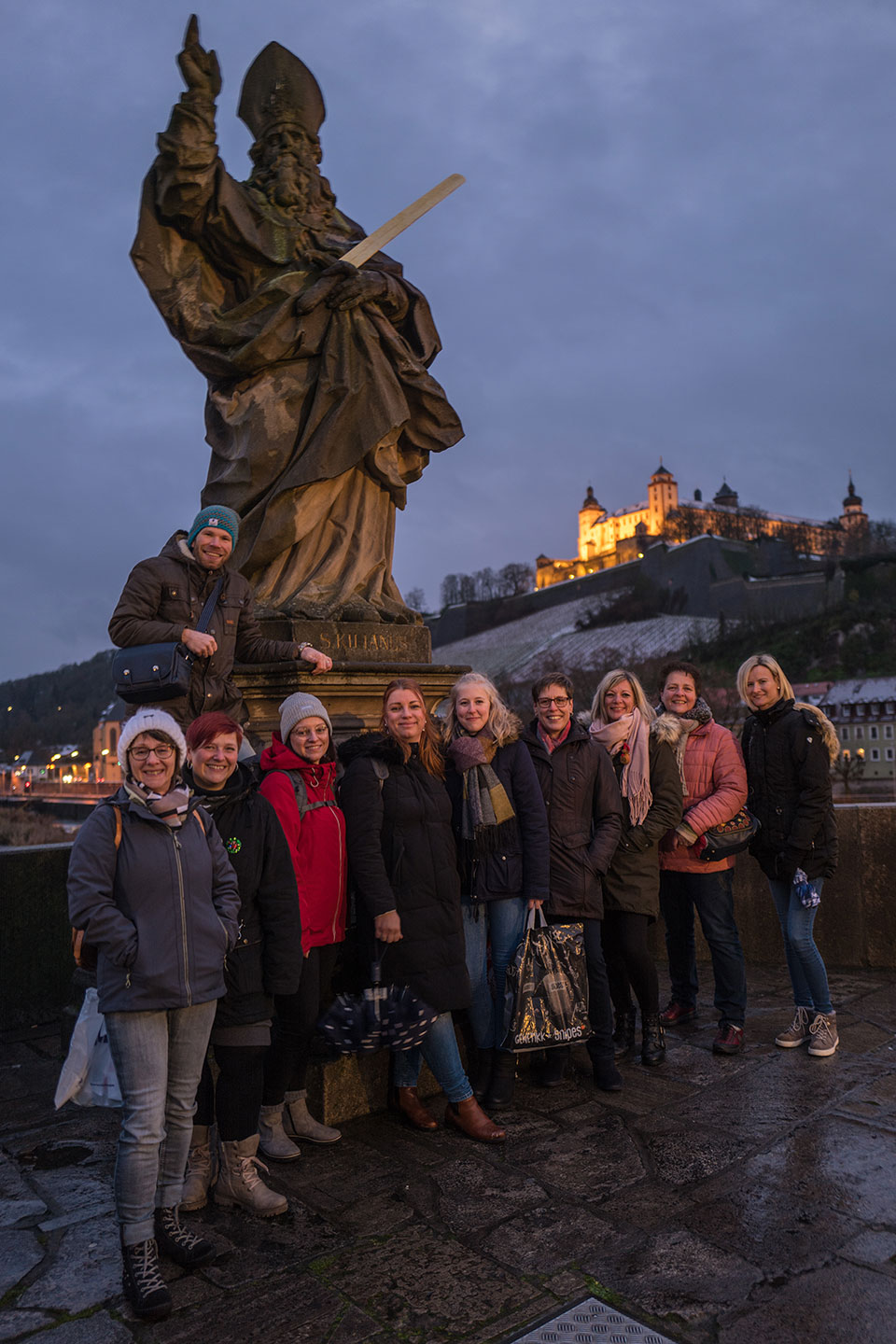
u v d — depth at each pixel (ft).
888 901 19.19
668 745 14.38
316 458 17.87
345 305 18.24
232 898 9.37
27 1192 10.48
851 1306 7.98
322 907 11.21
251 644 12.69
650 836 13.96
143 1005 8.58
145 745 8.93
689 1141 11.37
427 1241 9.20
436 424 20.10
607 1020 13.35
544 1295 8.24
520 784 12.94
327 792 11.63
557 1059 13.48
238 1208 9.98
